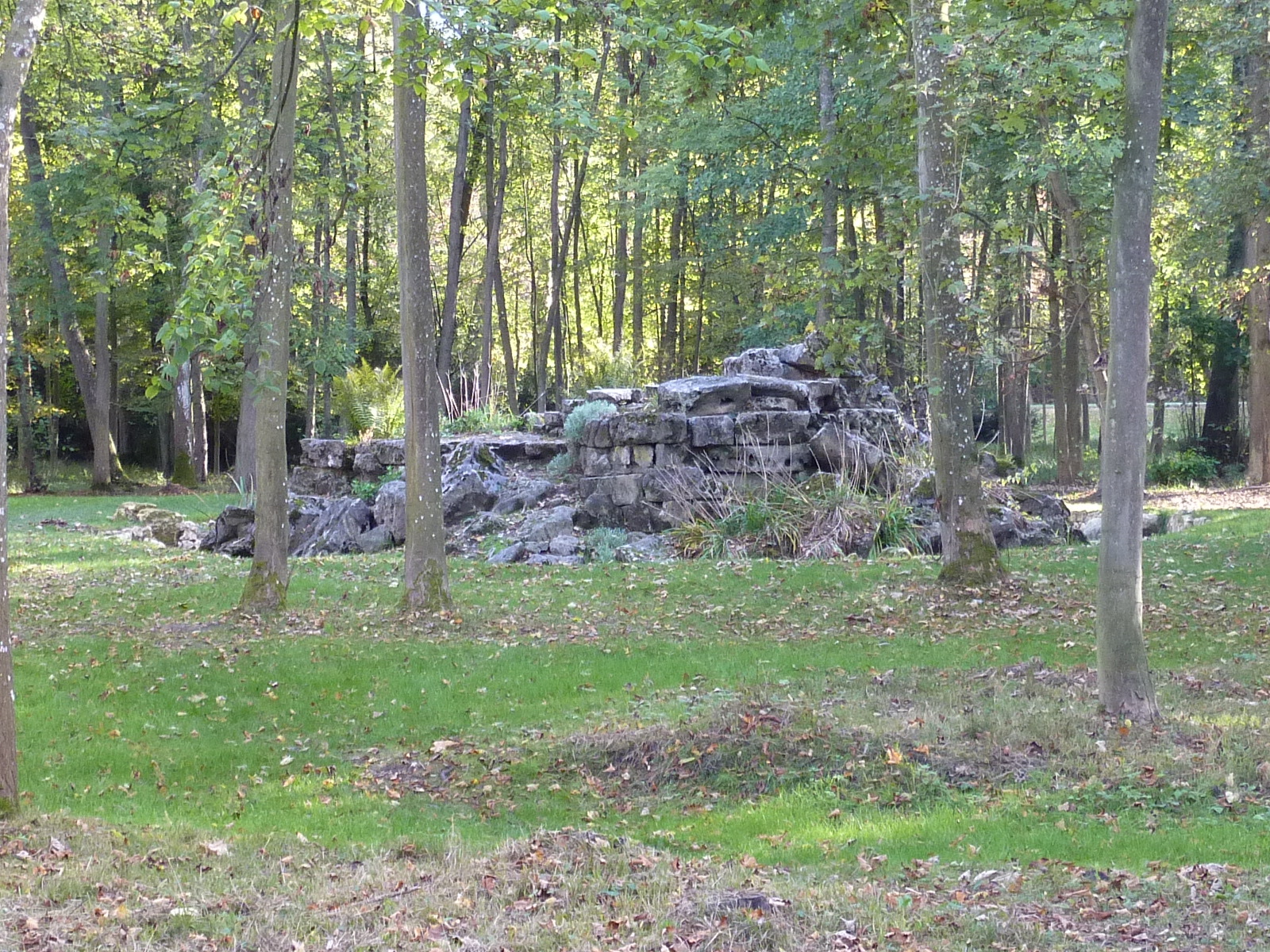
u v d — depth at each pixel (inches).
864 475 752.3
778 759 312.0
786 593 550.0
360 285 1648.6
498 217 1341.0
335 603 545.6
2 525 260.5
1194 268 929.5
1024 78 403.5
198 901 212.4
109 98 655.8
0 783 262.4
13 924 196.2
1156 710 329.7
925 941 198.2
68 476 1605.6
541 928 200.7
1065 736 314.5
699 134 1045.2
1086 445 1609.3
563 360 1605.6
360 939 195.5
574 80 376.8
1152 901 215.2
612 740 334.3
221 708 381.7
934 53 509.4
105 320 1348.4
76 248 973.8
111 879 224.4
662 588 569.6
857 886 227.5
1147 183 319.0
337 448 930.1
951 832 260.8
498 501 795.4
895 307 987.9
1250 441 1099.9
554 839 255.3
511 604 538.3
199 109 503.5
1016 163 540.7
